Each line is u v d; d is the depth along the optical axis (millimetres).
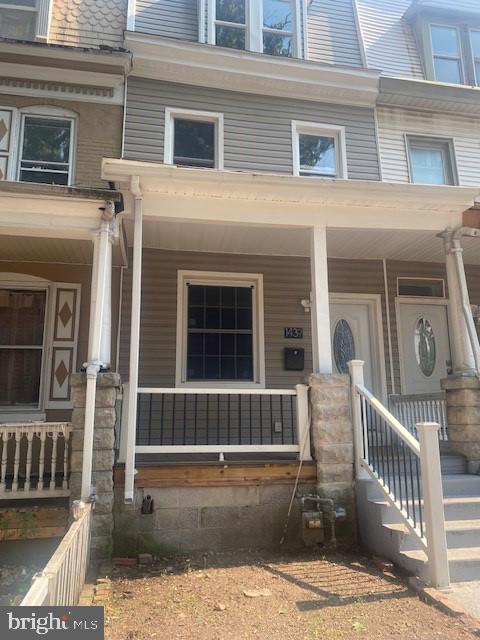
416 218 6457
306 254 8000
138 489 5129
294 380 7789
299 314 7977
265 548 5262
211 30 8242
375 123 8453
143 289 7504
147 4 8219
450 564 4094
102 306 5238
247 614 3498
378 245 7457
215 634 3195
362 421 5578
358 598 3785
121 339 7266
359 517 5375
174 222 6250
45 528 4953
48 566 2562
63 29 7777
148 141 7484
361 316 8297
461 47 9469
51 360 7066
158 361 7379
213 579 4273
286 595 3855
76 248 6656
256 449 5500
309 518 5172
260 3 8594
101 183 7156
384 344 8109
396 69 9078
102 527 4809
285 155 7977
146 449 5191
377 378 8031
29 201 5301
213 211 5922
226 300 7902
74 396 5043
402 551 4461
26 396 7000
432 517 4016
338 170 8234
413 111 8656
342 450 5535
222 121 7848
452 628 3252
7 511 4941
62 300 7234
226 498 5297
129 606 3652
